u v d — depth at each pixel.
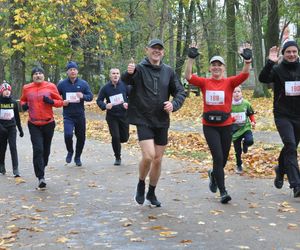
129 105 6.40
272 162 10.16
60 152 12.64
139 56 26.05
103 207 6.85
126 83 6.27
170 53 25.92
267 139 14.00
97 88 36.72
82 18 22.69
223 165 7.01
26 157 11.96
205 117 6.85
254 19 28.88
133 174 9.46
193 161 10.82
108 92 10.39
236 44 33.41
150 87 6.29
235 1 30.70
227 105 6.83
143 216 6.25
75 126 10.43
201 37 27.38
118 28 24.73
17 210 6.89
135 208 6.70
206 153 11.95
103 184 8.55
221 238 5.25
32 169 10.37
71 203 7.17
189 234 5.42
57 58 25.75
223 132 6.84
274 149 11.90
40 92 8.34
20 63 26.12
